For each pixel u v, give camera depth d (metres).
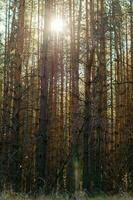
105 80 18.12
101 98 17.45
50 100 20.52
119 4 18.67
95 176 17.69
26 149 17.80
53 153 21.97
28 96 20.33
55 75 21.64
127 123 19.55
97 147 18.02
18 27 18.88
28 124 22.12
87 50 17.22
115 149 19.78
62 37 21.33
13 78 19.41
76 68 17.28
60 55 21.34
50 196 11.02
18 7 19.05
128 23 22.00
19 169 15.68
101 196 13.08
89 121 16.59
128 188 17.53
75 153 14.00
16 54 17.88
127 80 20.12
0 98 21.66
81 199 11.04
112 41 20.39
